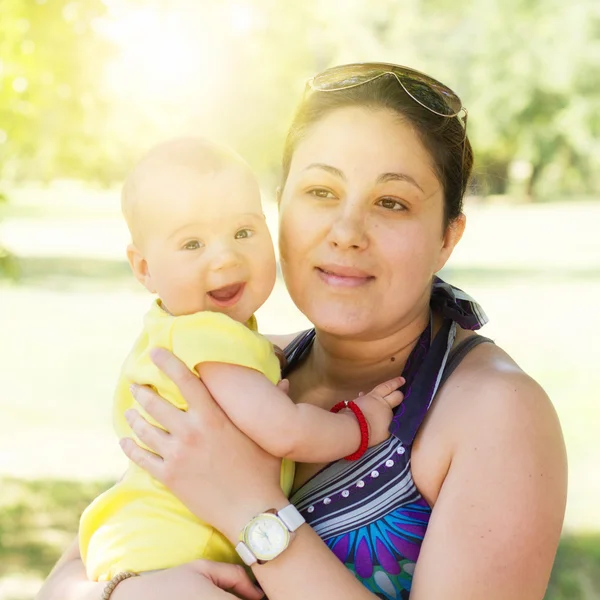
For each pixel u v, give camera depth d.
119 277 20.52
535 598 1.75
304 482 2.03
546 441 1.83
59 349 12.94
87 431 8.77
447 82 38.06
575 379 10.76
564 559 5.78
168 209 2.07
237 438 1.92
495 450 1.80
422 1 38.84
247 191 2.11
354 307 2.04
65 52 6.63
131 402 2.23
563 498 1.82
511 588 1.72
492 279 19.50
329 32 34.88
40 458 7.92
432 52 38.41
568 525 6.37
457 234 2.23
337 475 1.97
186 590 1.80
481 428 1.84
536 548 1.75
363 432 1.96
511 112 37.72
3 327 14.74
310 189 2.08
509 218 35.25
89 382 10.88
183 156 2.11
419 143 2.03
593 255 23.56
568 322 14.66
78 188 54.00
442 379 2.01
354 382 2.25
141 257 2.18
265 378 1.98
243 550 1.81
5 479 7.34
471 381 1.94
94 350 12.86
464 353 2.05
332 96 2.06
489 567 1.72
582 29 37.19
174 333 2.03
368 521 1.92
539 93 37.66
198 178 2.07
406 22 38.03
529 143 38.31
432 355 2.06
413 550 1.89
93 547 2.04
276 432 1.89
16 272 6.93
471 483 1.79
